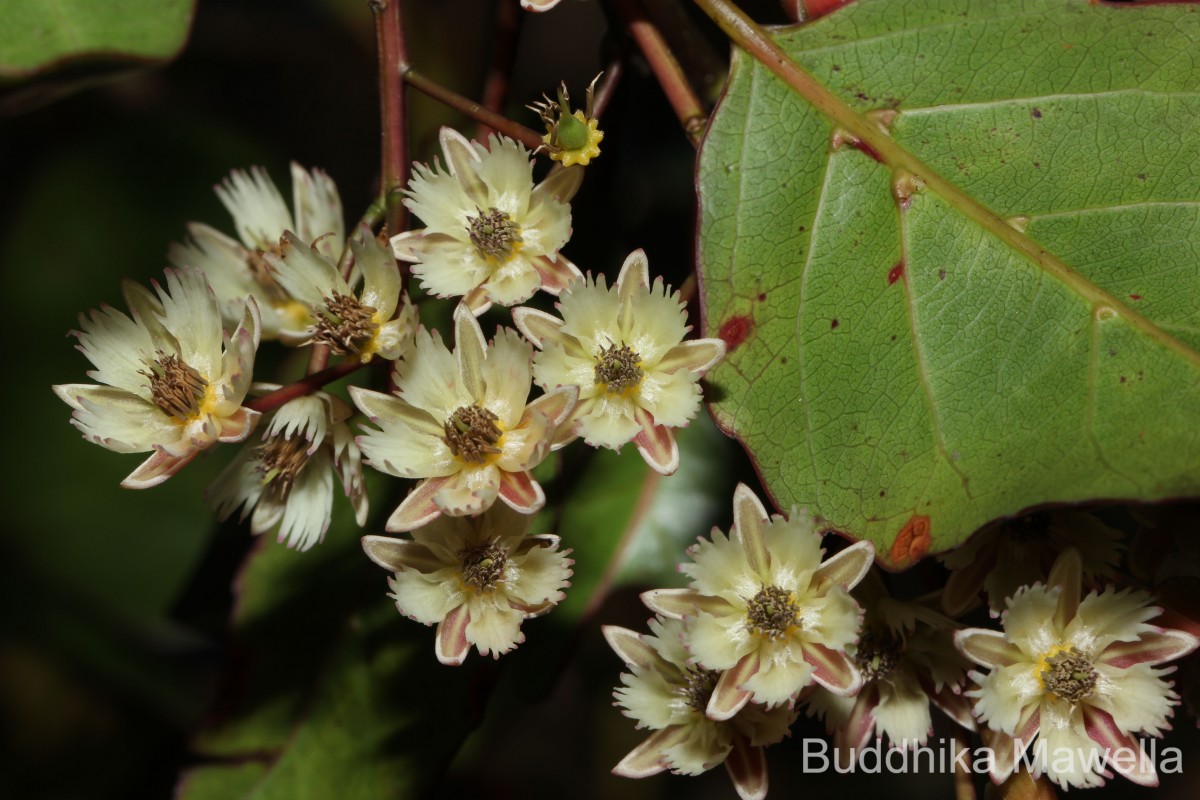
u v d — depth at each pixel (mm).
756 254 223
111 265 291
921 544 219
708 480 258
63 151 294
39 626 292
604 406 223
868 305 222
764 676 221
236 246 246
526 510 221
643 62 251
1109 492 215
